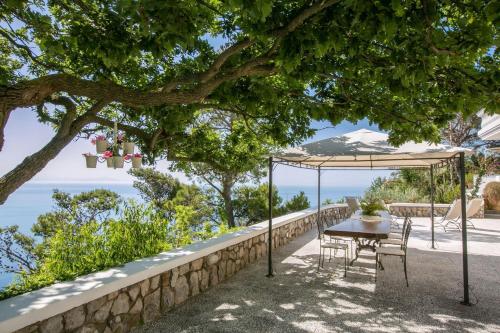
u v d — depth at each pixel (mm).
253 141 7344
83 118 3375
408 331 3484
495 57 3074
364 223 6734
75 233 4234
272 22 2525
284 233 8227
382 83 3342
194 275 4500
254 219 13969
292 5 2711
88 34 2789
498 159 18359
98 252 3980
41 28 3111
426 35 2443
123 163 3867
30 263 9500
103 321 3092
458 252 7246
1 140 2584
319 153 5555
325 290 4746
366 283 5086
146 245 4527
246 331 3451
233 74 3303
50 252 4004
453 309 4078
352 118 4867
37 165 2904
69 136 3256
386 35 2355
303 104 5008
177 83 3244
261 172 13273
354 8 2221
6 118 2600
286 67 2654
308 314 3898
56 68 4238
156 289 3797
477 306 4172
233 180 13336
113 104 5449
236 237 5543
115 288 3152
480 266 6074
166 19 2178
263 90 4434
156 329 3469
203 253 4555
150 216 4930
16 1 2598
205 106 5059
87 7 2961
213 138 7297
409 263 6316
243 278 5305
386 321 3721
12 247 10094
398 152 5016
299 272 5668
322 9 2451
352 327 3564
